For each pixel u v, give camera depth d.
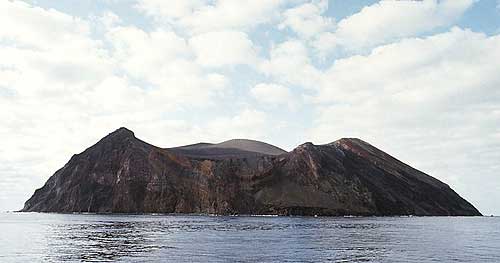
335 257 50.06
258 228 103.62
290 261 46.28
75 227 104.56
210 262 45.12
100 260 46.56
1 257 48.91
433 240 75.31
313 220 157.00
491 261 47.84
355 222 145.38
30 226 108.75
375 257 50.56
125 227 104.88
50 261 45.88
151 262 45.09
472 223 152.25
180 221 137.38
